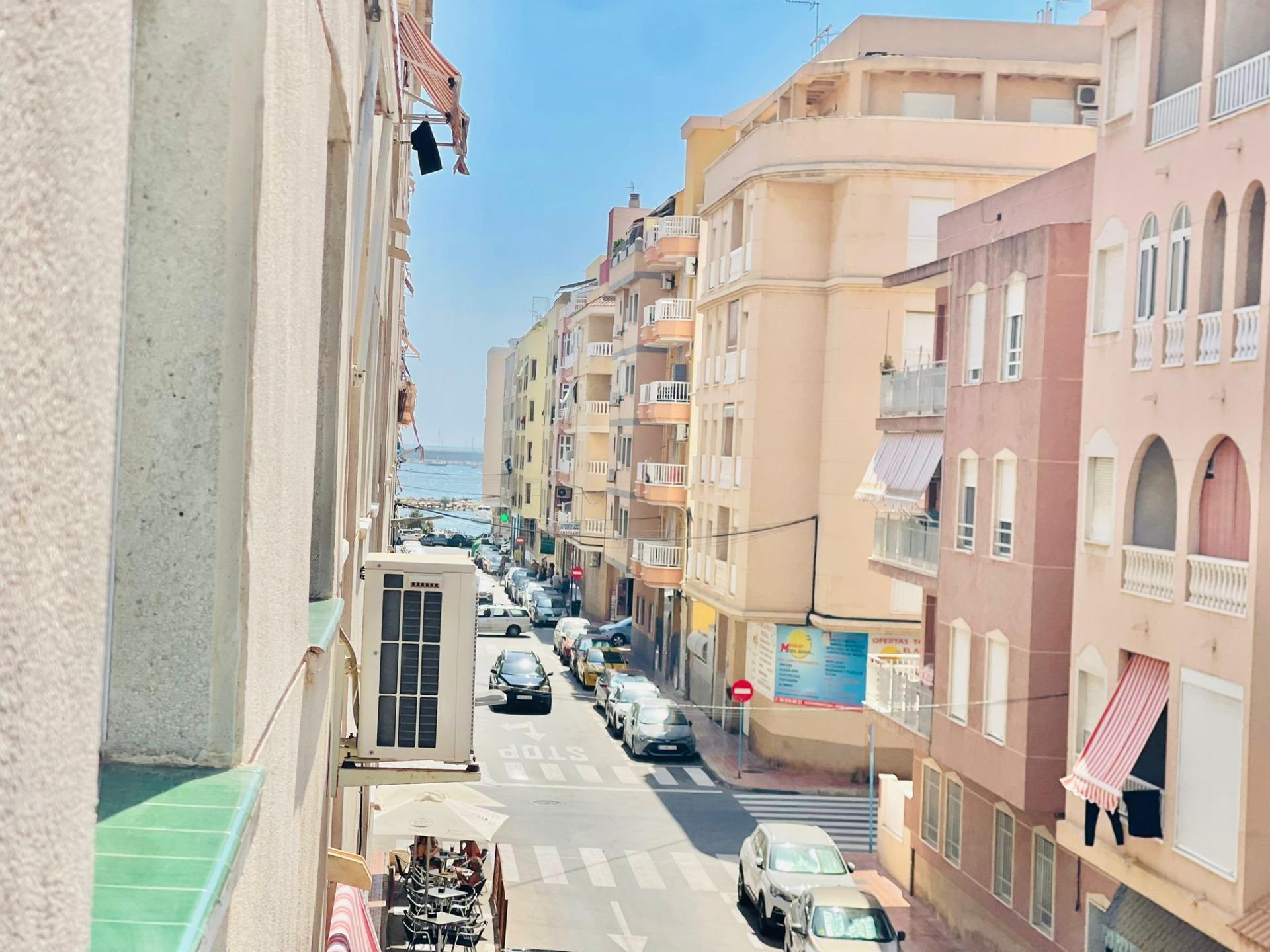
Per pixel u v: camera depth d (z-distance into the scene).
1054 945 19.05
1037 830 19.81
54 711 1.08
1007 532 20.70
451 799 22.59
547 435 83.31
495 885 22.44
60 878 1.10
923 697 24.42
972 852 22.33
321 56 3.93
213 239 2.49
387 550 21.84
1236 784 14.32
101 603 1.24
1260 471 14.16
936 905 23.95
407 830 21.36
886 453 27.77
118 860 1.99
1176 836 15.50
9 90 0.98
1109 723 17.08
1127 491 17.28
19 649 0.99
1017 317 20.80
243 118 2.51
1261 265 14.60
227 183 2.49
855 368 33.50
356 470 8.50
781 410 34.94
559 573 78.12
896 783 26.77
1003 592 20.53
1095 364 18.39
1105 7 18.30
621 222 69.69
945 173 32.94
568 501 73.38
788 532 34.94
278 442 3.04
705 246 43.12
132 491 2.51
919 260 33.25
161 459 2.52
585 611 68.44
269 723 3.08
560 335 79.31
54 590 1.08
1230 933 14.09
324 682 5.63
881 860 27.33
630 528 53.31
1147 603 16.55
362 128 7.40
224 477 2.54
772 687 34.97
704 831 29.09
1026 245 20.47
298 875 4.50
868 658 28.33
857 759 34.28
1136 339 17.20
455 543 103.56
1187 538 15.62
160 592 2.54
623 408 56.25
